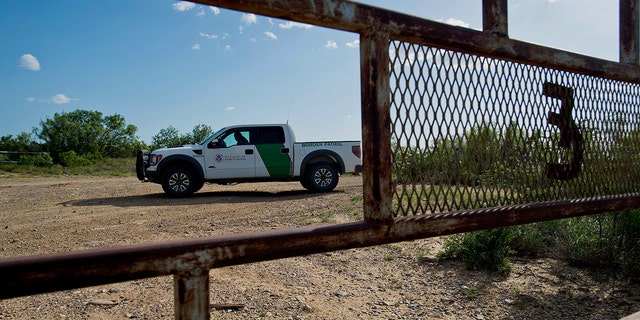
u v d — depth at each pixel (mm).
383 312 3061
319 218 6383
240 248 1142
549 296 3256
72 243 5035
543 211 1939
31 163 26516
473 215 1683
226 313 3053
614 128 2377
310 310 3082
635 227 3770
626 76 2336
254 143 9984
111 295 3406
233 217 6680
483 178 1797
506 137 1868
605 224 4031
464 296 3316
